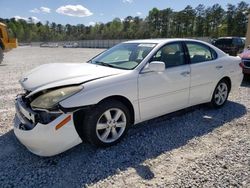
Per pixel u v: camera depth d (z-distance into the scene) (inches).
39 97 115.6
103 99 124.9
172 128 157.9
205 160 119.3
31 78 130.9
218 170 110.7
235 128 159.0
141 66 140.5
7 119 173.6
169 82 151.6
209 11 3189.0
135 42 170.6
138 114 140.8
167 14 3479.3
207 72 176.4
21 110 123.3
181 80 158.6
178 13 3395.7
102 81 124.0
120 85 128.7
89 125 121.6
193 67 166.7
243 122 169.2
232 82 200.8
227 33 2822.3
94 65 149.4
